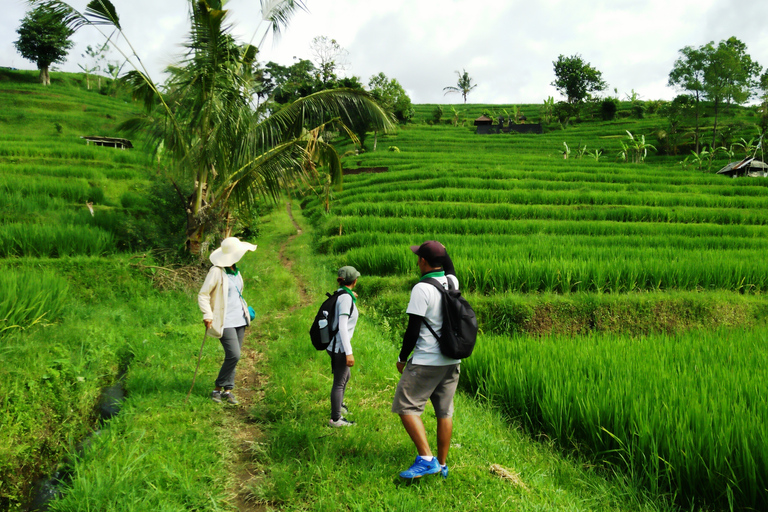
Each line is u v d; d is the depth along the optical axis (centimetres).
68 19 990
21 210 1356
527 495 335
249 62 1218
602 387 474
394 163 4294
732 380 500
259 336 799
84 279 939
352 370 608
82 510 290
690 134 6731
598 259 1267
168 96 1118
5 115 5559
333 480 341
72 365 505
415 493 330
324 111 1141
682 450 377
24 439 379
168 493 314
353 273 454
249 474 365
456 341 338
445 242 1480
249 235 2005
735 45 6794
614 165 3928
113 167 2428
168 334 729
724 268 1155
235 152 1091
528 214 2133
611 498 360
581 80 9500
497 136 7750
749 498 350
